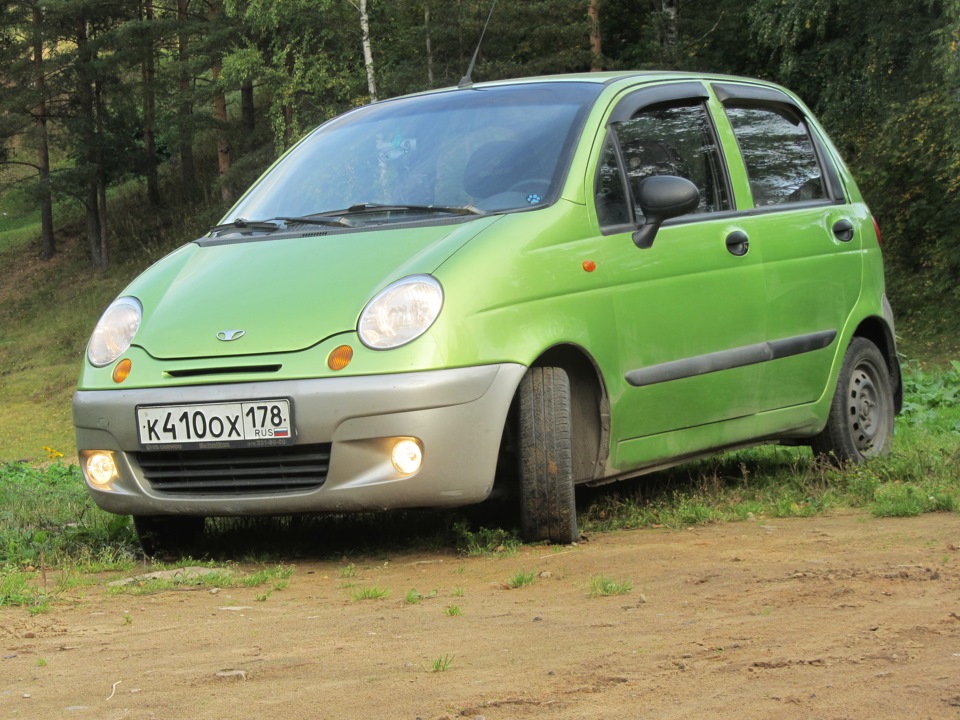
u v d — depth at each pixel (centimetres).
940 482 638
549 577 448
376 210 565
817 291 669
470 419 480
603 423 542
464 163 576
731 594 391
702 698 268
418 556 523
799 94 2986
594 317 533
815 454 701
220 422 489
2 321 4753
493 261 502
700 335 589
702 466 736
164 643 362
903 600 366
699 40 3478
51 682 316
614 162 575
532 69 3484
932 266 2767
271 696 288
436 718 261
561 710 263
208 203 5056
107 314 547
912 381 1276
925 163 2600
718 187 629
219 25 4188
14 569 520
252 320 503
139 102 4925
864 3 2673
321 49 3541
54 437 3412
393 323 480
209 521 636
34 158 6209
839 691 268
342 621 384
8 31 4897
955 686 267
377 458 476
